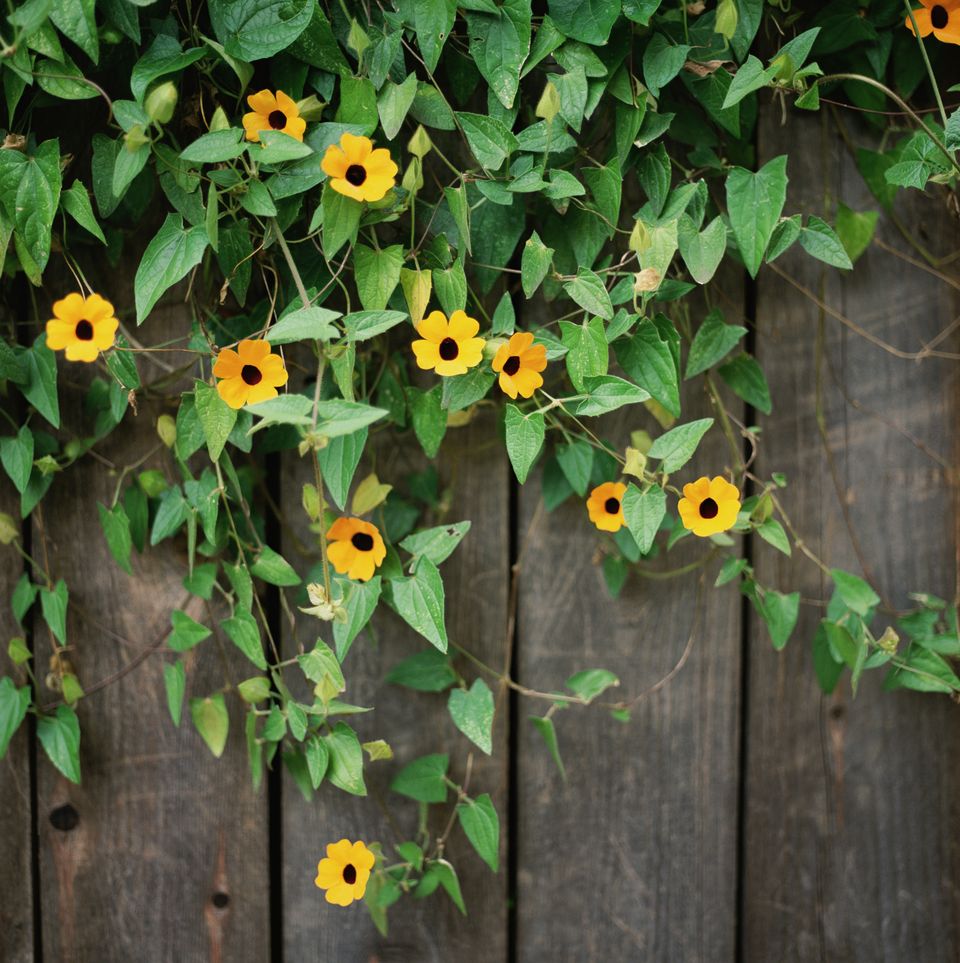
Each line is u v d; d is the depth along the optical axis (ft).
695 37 4.09
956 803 4.45
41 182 3.96
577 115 4.02
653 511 4.00
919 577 4.42
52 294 4.22
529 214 4.20
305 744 4.23
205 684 4.34
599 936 4.43
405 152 4.18
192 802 4.37
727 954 4.44
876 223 4.36
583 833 4.42
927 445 4.41
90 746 4.34
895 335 4.38
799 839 4.45
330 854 4.11
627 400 3.99
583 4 4.01
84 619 4.32
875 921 4.46
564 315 4.27
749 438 4.33
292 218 4.02
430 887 4.32
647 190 4.12
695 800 4.43
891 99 4.31
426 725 4.39
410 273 4.01
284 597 4.23
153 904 4.38
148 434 4.28
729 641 4.41
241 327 4.17
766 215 4.00
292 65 4.02
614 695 4.41
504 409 4.31
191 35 4.01
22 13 3.84
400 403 4.23
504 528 4.36
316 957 4.40
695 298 4.32
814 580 4.40
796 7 4.23
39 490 4.22
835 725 4.43
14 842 4.35
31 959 4.36
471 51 4.01
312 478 4.31
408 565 4.21
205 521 4.16
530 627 4.38
